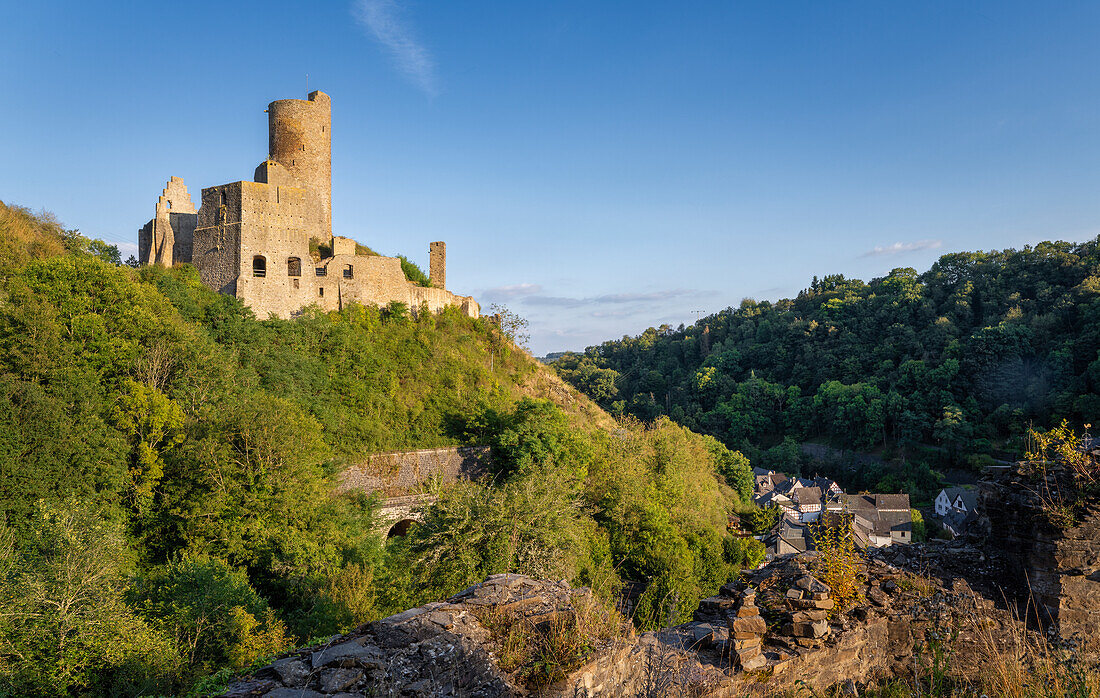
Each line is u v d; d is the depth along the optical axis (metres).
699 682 5.94
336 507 23.59
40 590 13.16
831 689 6.87
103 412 21.72
